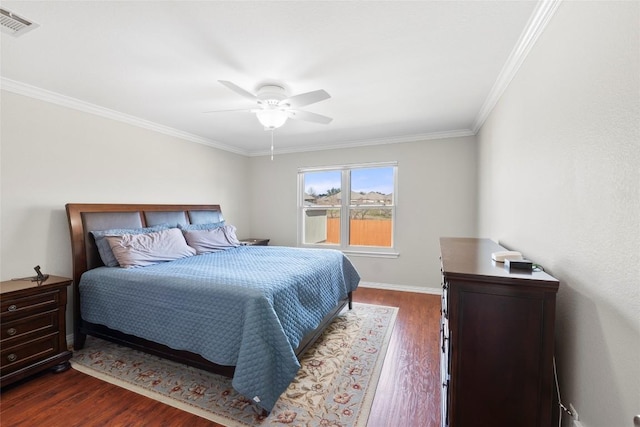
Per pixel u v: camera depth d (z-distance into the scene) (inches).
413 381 79.6
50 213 100.3
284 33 64.8
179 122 134.8
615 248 34.9
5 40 67.3
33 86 93.5
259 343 64.0
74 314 97.7
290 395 73.5
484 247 77.5
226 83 75.9
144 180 133.9
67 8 56.1
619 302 34.2
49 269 100.0
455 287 46.1
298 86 92.7
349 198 181.3
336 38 66.7
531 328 43.2
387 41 67.9
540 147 58.9
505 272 46.6
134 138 129.2
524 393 43.8
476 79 87.6
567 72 47.7
